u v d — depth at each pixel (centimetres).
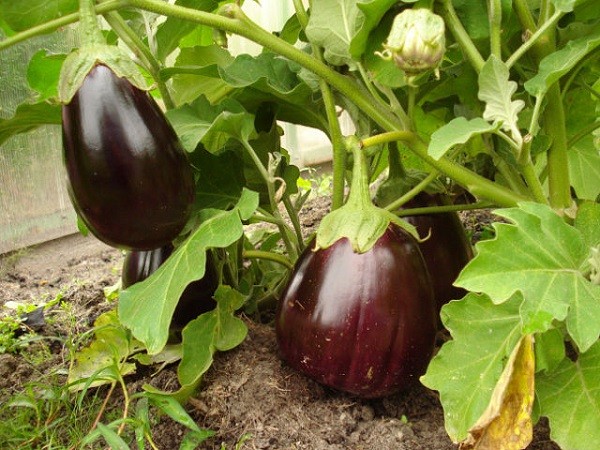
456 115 50
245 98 51
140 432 39
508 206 42
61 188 90
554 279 33
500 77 37
